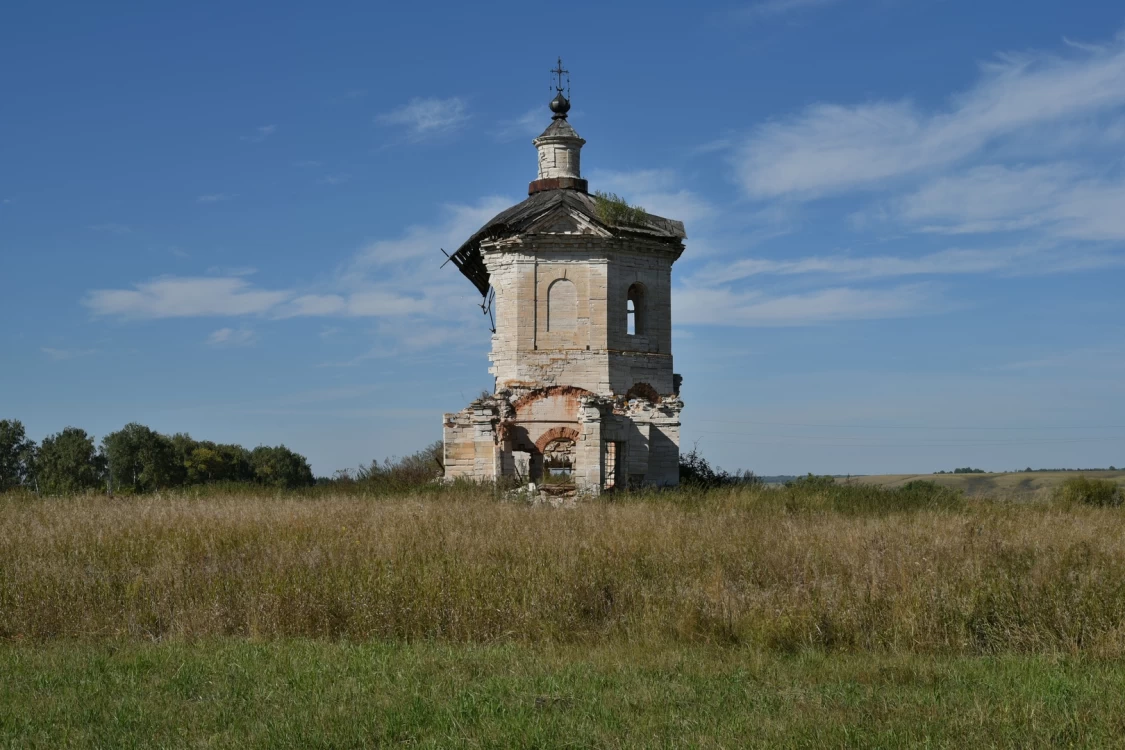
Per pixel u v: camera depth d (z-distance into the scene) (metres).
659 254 39.81
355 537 19.03
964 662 12.03
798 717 9.62
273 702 10.57
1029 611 13.43
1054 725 9.24
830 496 30.30
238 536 19.84
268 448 90.69
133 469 80.94
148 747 9.21
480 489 32.69
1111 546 16.97
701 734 9.12
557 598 14.67
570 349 38.38
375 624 14.27
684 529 20.33
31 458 80.19
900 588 14.27
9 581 15.85
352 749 9.16
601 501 29.17
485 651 12.92
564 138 42.09
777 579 15.91
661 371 39.72
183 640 13.56
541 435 37.50
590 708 10.05
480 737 9.16
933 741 8.88
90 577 16.23
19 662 12.38
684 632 13.52
